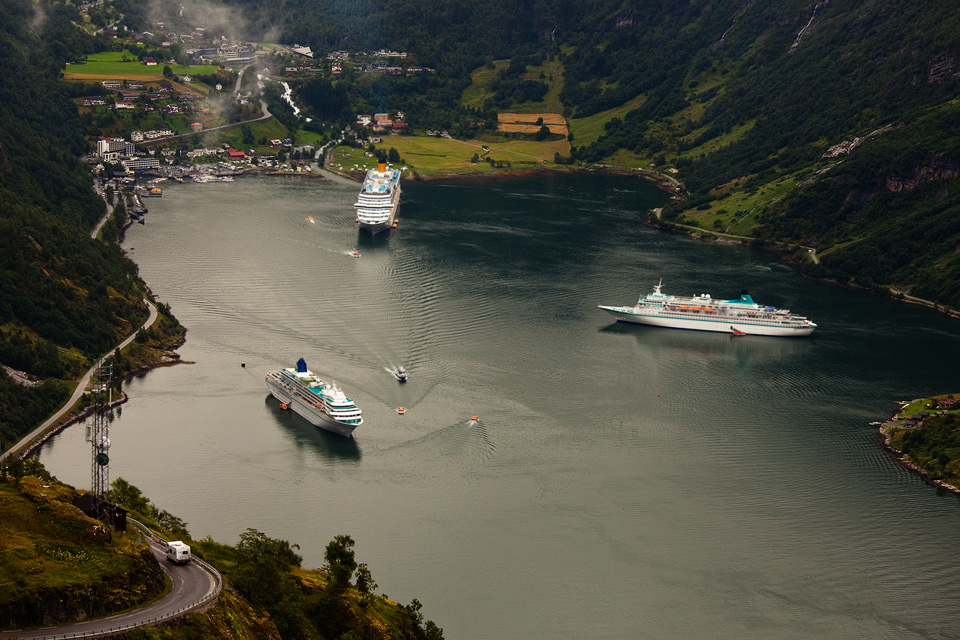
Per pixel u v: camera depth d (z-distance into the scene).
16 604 138.62
